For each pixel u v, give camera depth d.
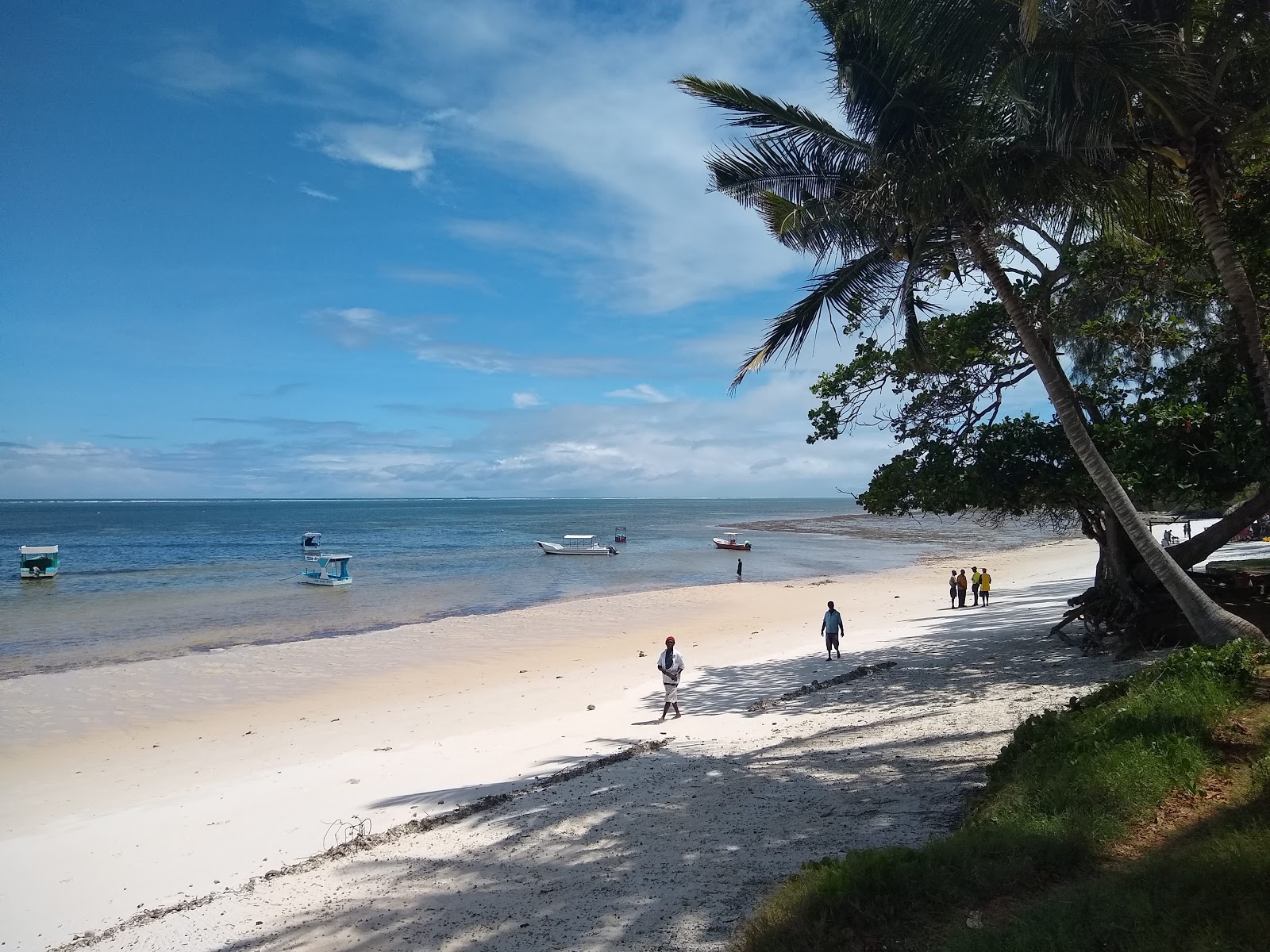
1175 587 9.70
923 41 9.00
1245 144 10.28
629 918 6.00
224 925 7.11
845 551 67.31
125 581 44.00
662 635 26.17
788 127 11.09
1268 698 7.23
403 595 37.78
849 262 11.86
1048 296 13.44
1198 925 3.82
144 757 14.09
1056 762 6.67
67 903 8.30
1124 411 14.00
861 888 4.92
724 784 9.65
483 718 15.91
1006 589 34.31
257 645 24.88
